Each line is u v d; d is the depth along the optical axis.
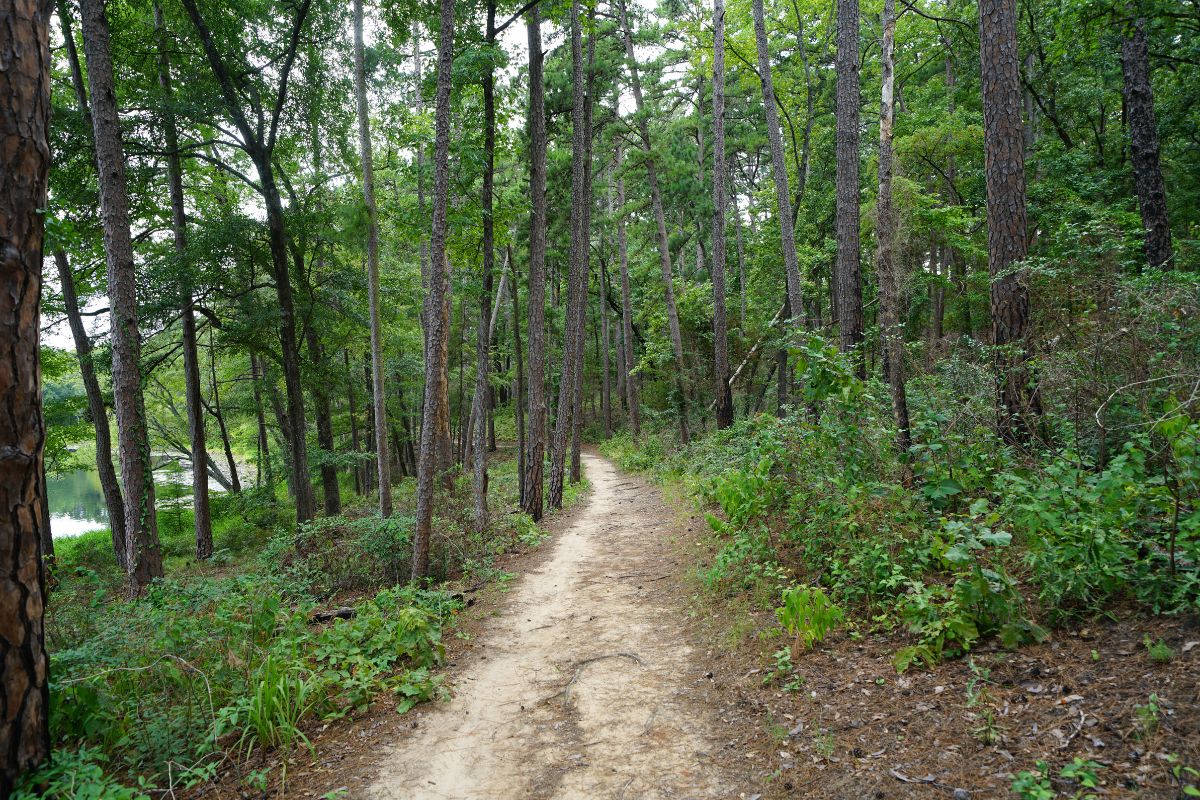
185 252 13.89
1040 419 5.95
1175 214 13.18
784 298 21.66
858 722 3.61
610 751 3.98
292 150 16.45
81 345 14.40
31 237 3.25
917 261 16.78
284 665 5.00
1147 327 5.40
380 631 5.74
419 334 27.03
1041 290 6.91
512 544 11.27
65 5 11.81
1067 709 3.10
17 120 3.18
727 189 29.94
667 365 25.94
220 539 19.97
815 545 6.03
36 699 3.31
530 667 5.55
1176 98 12.81
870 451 6.21
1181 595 3.42
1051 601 3.92
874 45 19.55
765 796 3.24
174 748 4.00
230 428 29.52
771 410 21.16
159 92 13.26
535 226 13.15
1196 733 2.64
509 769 3.88
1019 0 14.58
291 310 15.43
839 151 9.63
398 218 12.52
